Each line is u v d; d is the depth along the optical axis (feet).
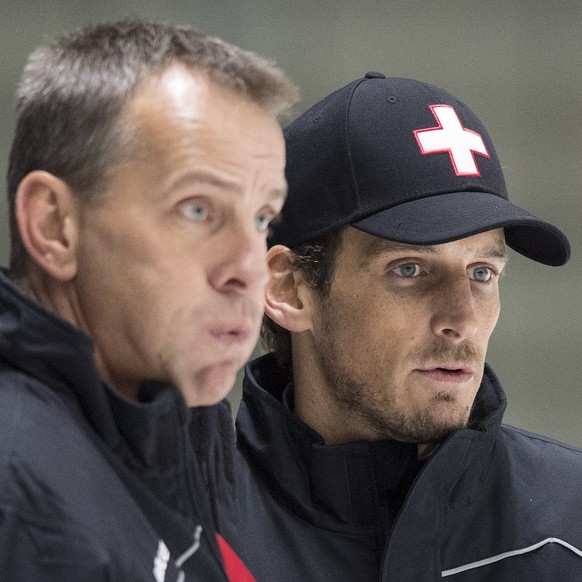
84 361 9.05
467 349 15.75
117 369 10.00
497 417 16.19
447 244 15.56
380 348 15.87
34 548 8.13
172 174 9.46
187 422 10.16
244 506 16.11
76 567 8.17
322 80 44.09
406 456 16.29
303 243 16.57
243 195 9.75
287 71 43.73
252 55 10.24
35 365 9.12
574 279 46.83
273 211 10.30
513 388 46.68
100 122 9.50
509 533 16.62
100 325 9.82
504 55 45.73
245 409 16.92
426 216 15.39
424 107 16.33
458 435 15.42
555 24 46.01
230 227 9.78
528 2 45.83
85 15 41.68
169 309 9.63
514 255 46.57
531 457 17.58
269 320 17.80
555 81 46.21
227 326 9.89
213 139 9.57
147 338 9.69
